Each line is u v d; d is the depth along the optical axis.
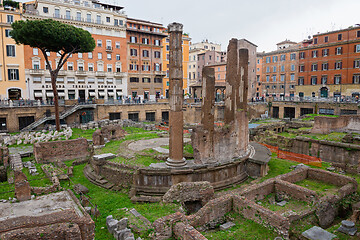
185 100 70.62
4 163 28.48
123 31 76.12
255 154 28.94
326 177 22.89
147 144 32.28
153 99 80.69
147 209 17.89
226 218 16.98
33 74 62.53
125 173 22.92
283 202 19.14
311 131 43.03
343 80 71.69
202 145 23.28
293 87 86.94
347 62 70.44
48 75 64.88
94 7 72.75
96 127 53.72
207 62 102.69
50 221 12.73
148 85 83.25
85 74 70.06
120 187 23.00
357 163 31.41
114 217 16.34
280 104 76.12
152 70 83.62
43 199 18.56
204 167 23.19
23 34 40.81
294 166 29.61
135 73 79.75
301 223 16.67
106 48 73.50
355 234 15.41
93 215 17.55
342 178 21.77
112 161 25.05
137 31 78.38
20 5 63.22
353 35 69.06
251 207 16.20
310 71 80.06
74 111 57.69
